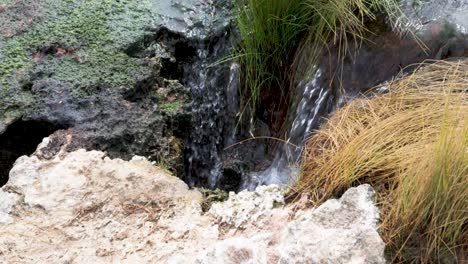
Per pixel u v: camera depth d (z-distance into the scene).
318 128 3.65
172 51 4.11
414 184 2.71
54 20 4.05
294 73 3.86
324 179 3.01
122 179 3.07
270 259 2.64
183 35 4.12
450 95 2.96
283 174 3.68
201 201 3.06
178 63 4.16
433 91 3.22
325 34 3.76
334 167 3.00
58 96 3.64
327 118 3.51
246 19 3.94
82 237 2.88
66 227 2.91
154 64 3.88
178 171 3.68
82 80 3.71
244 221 2.89
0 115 3.61
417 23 3.57
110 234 2.89
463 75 3.25
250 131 3.97
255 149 3.93
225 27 4.11
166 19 4.15
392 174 2.88
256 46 3.88
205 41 4.12
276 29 3.82
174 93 3.87
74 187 3.04
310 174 3.08
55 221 2.93
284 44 3.87
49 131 3.62
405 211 2.70
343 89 3.62
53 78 3.73
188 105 3.85
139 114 3.66
